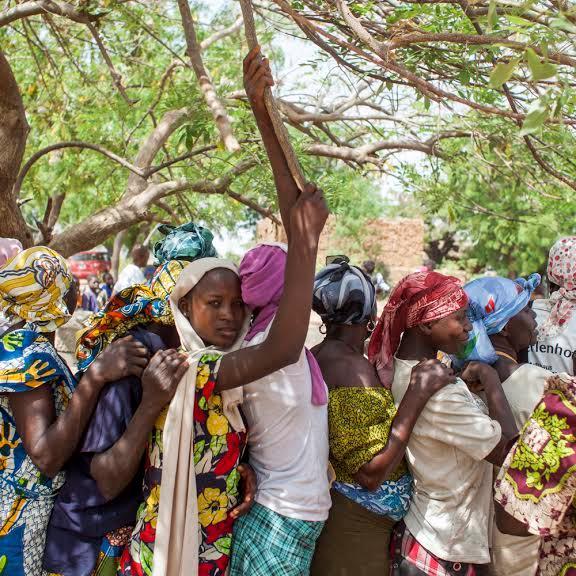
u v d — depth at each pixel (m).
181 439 2.28
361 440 2.56
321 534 2.70
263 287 2.43
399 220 26.77
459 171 6.52
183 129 6.66
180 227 3.08
